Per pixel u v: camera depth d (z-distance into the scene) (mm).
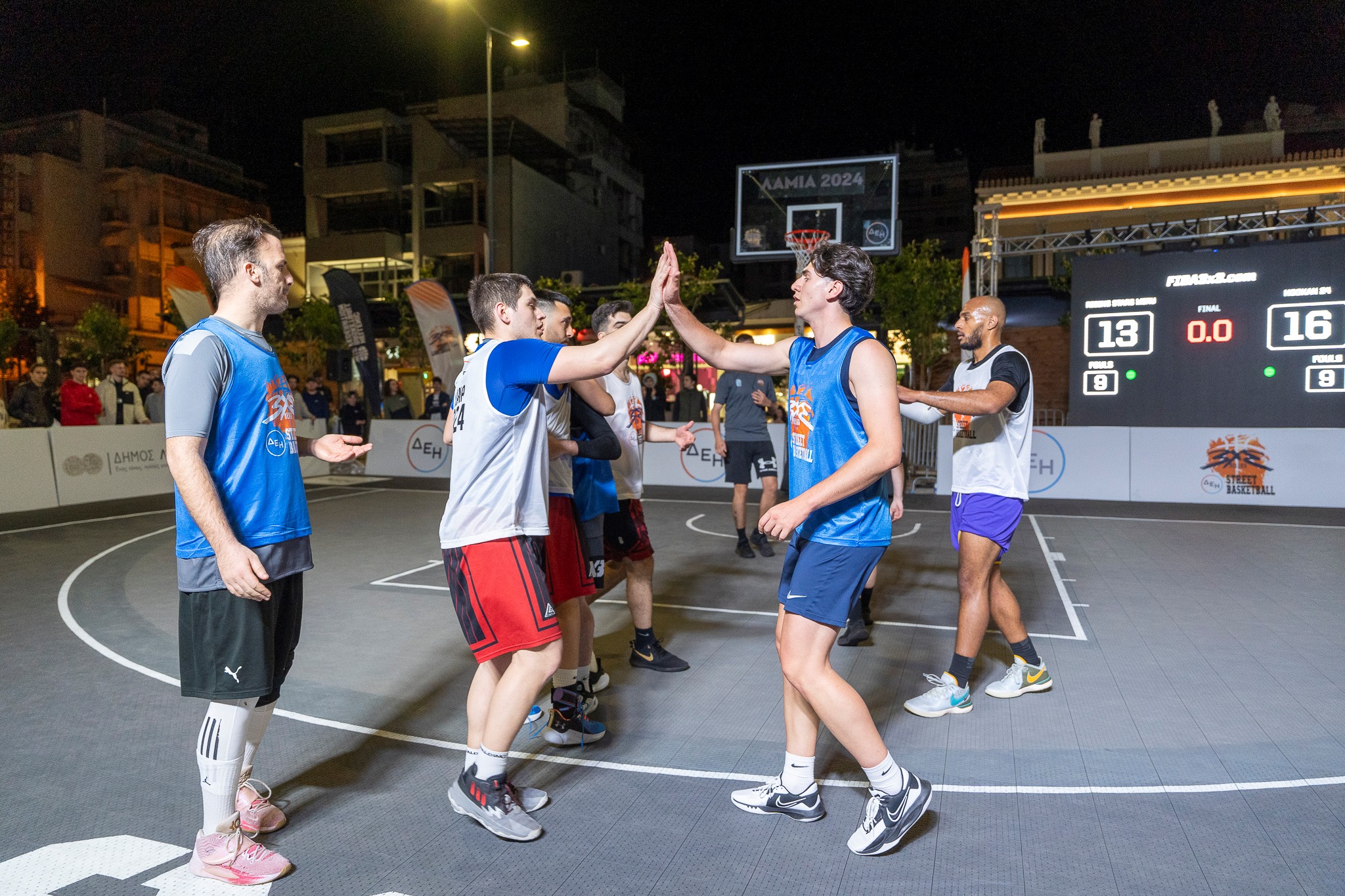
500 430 2586
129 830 2693
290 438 2457
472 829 2730
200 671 2299
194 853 2400
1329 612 5676
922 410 4078
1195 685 4176
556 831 2717
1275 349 12789
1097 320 13781
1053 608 5789
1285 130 31547
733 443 7727
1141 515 10445
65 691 4062
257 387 2340
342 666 4488
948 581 6719
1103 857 2533
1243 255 12906
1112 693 4062
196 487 2143
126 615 5598
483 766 2670
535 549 2781
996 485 3701
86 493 11625
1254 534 9047
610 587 4738
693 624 5363
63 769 3156
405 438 15477
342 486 13883
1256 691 4094
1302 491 11242
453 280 37094
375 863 2512
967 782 3070
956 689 3803
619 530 4277
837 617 2525
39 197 42312
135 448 12414
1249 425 13000
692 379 14211
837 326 2584
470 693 2846
